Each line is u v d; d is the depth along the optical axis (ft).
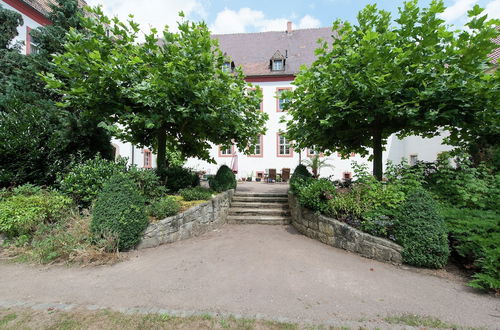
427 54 14.89
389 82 14.53
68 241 12.73
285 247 15.02
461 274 10.89
